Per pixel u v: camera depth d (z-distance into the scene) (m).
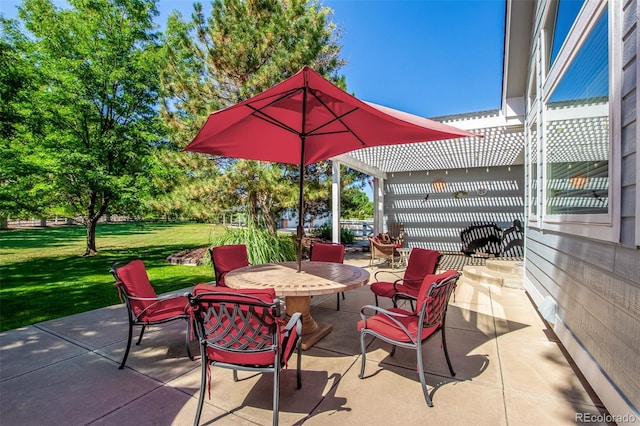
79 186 8.47
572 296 2.87
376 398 2.21
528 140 5.39
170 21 8.38
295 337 2.27
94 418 1.97
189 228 21.78
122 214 9.81
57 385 2.34
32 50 8.62
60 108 8.56
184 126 6.87
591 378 2.32
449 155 8.51
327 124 3.50
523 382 2.42
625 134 1.94
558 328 3.21
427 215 11.02
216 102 6.26
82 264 7.52
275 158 4.52
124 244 11.81
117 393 2.25
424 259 3.84
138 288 2.75
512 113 6.02
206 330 1.94
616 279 2.02
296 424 1.93
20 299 4.58
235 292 1.80
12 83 7.38
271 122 3.38
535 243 4.58
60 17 8.81
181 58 6.89
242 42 6.09
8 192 7.76
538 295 4.30
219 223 8.22
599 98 2.43
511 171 10.02
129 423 1.93
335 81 7.19
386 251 7.10
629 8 1.90
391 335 2.34
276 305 1.78
